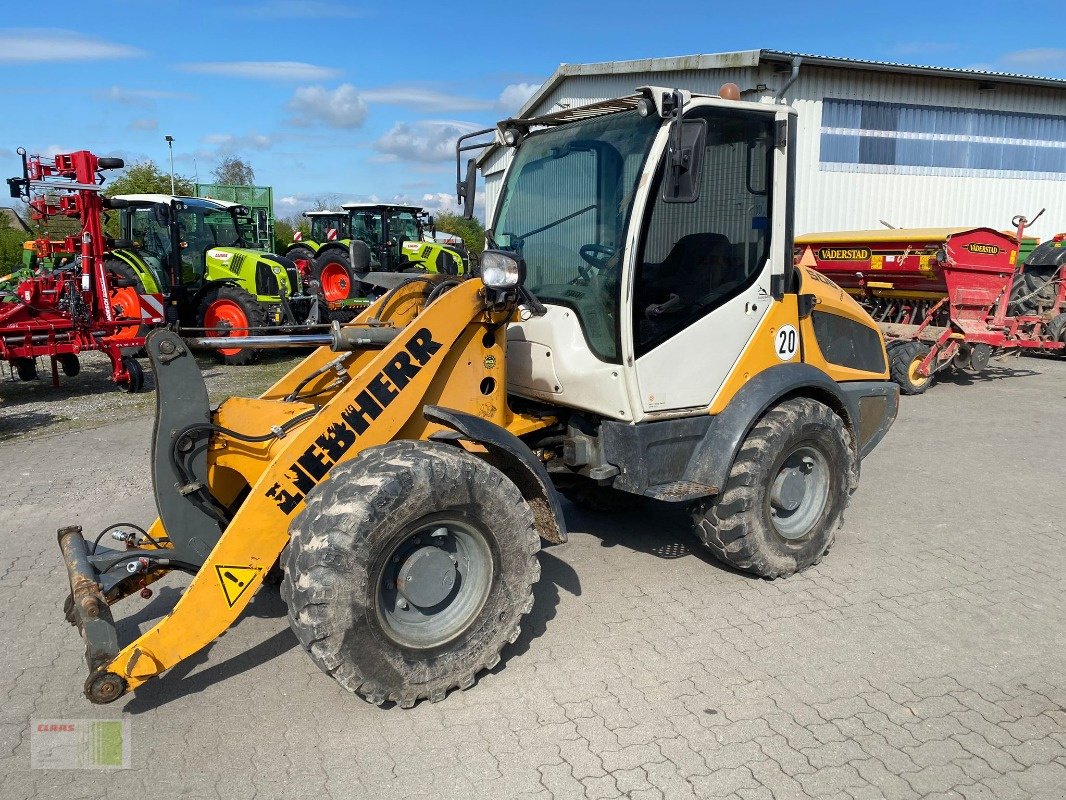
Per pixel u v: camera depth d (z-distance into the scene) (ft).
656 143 11.68
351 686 9.41
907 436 23.97
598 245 12.25
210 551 11.11
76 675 11.10
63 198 30.60
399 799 8.58
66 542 11.05
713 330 12.80
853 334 15.81
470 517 10.04
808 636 11.96
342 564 9.04
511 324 13.25
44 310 30.81
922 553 15.16
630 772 8.98
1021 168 51.39
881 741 9.50
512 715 10.05
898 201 47.78
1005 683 10.74
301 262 54.54
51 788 8.80
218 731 9.80
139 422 26.53
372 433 10.36
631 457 12.20
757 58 40.24
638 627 12.26
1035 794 8.63
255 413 11.54
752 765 9.09
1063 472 20.27
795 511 13.96
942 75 45.39
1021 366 36.29
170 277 40.40
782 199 13.32
